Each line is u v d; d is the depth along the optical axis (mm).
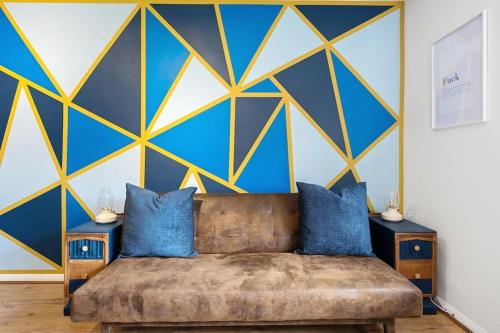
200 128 2436
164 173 2430
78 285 1882
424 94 2184
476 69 1681
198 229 2088
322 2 2434
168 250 1864
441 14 1981
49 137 2398
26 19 2373
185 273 1636
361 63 2449
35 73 2385
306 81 2449
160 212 1896
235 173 2453
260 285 1510
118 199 2416
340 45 2443
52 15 2379
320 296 1472
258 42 2432
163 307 1456
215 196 2209
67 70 2393
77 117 2404
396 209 2223
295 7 2430
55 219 2418
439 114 2006
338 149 2447
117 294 1455
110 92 2412
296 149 2447
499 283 1567
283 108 2449
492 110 1594
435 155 2066
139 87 2416
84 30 2396
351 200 1939
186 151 2436
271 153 2455
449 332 1737
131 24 2410
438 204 2037
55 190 2414
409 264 1883
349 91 2436
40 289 2270
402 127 2455
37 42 2379
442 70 1968
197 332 1744
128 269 1680
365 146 2441
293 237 2086
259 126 2453
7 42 2377
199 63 2424
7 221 2406
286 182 2449
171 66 2418
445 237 1967
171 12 2414
